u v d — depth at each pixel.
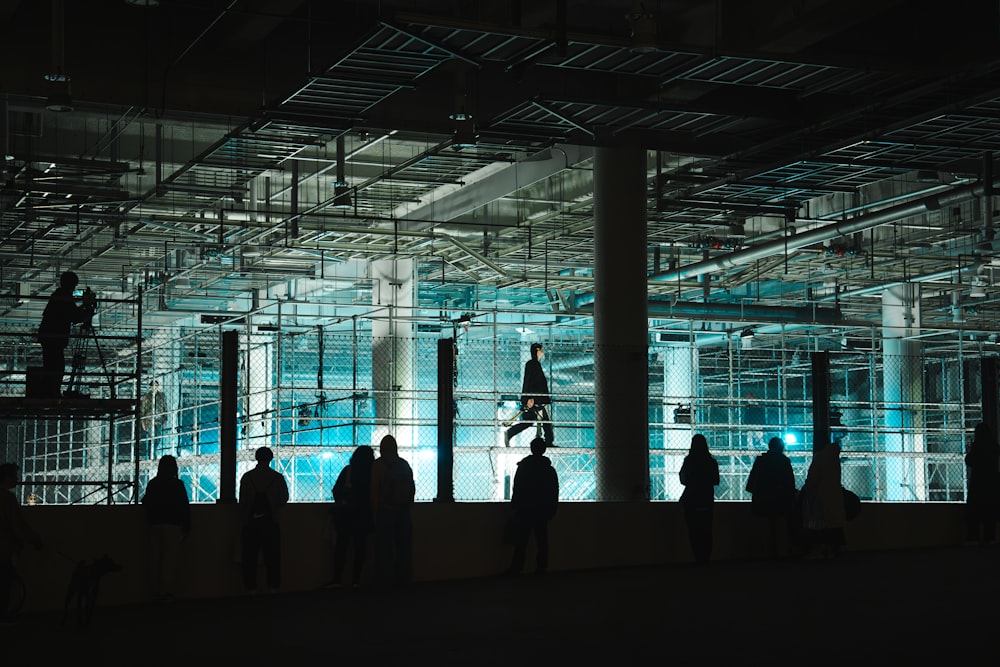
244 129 18.02
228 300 35.94
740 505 16.97
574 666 7.79
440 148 19.62
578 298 33.28
